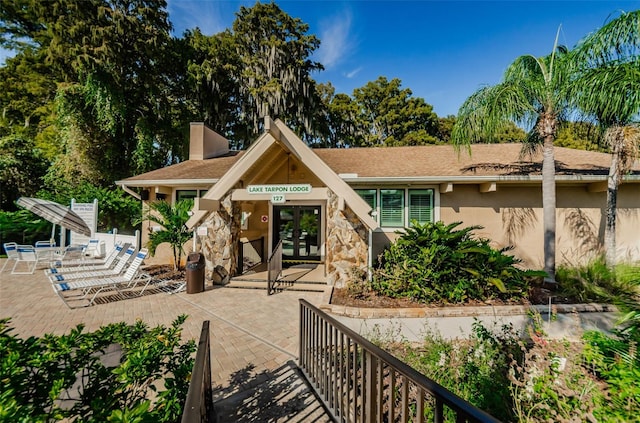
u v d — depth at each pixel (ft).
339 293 22.68
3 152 55.83
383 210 32.14
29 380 6.80
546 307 18.94
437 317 18.48
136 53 59.21
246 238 35.70
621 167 23.54
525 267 30.60
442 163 34.35
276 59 81.41
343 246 24.54
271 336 16.65
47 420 5.91
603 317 18.78
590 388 9.12
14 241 47.65
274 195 25.80
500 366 11.96
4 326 7.64
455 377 11.32
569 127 25.98
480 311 18.70
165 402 6.25
